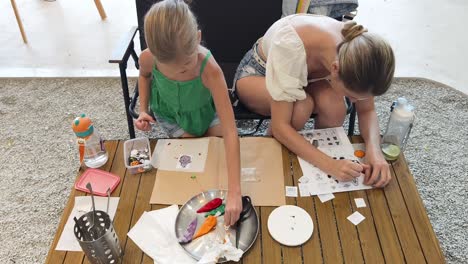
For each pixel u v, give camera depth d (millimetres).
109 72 2623
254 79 1642
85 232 1127
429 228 1179
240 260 1107
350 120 1850
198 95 1562
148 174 1361
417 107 2322
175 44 1198
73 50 2854
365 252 1119
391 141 1466
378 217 1211
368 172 1320
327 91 1542
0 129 2246
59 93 2486
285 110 1447
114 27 3094
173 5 1226
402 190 1290
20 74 2615
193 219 1219
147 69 1579
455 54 2750
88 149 1384
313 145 1436
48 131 2230
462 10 3240
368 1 3355
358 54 1169
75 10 3316
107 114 2326
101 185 1320
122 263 1109
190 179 1339
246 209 1229
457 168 1965
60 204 1854
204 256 1090
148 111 1662
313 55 1415
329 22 1443
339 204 1251
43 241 1708
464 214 1766
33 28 3096
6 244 1700
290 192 1288
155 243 1154
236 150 1327
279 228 1175
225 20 1941
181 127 1700
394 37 2926
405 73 2566
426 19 3135
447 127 2191
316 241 1149
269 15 1925
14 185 1944
